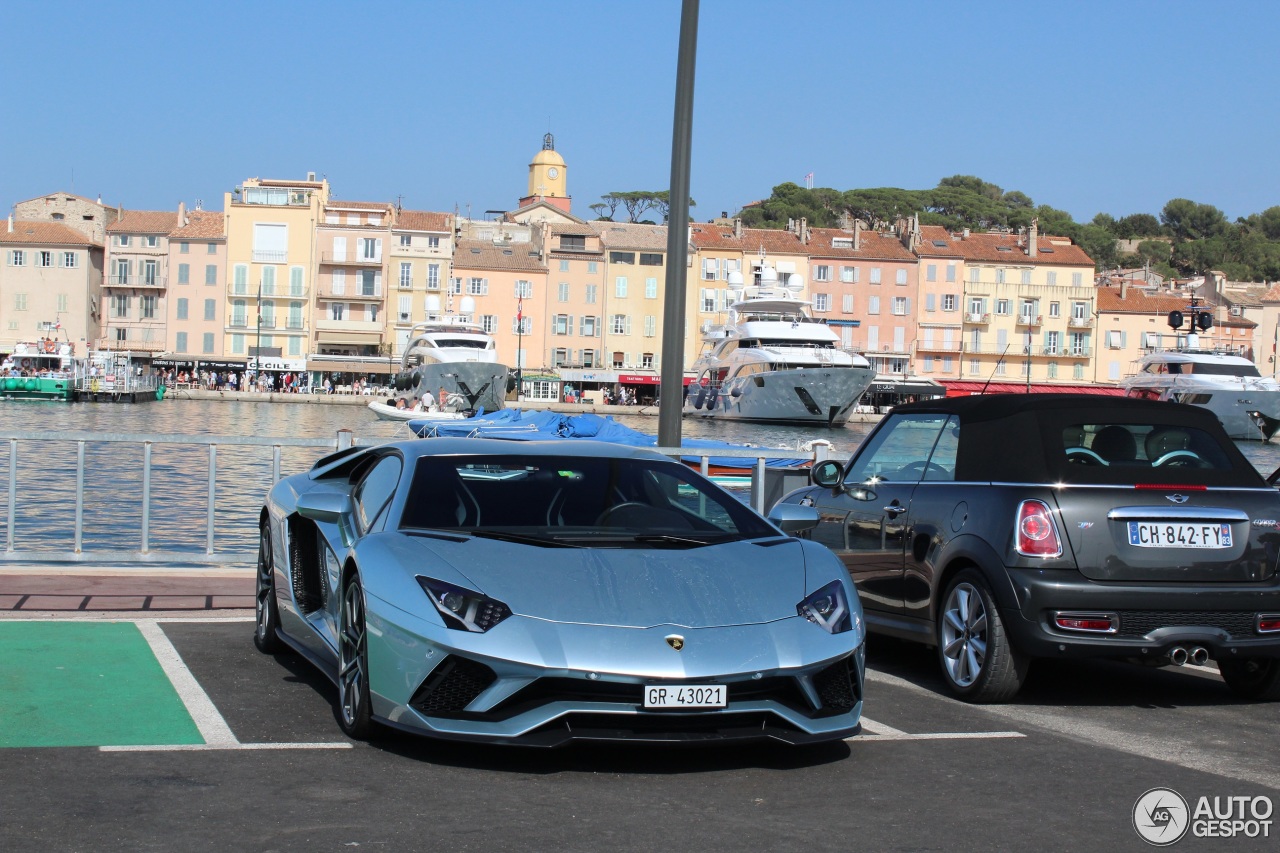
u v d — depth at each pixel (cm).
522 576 505
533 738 470
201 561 1033
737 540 571
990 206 19762
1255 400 6850
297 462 3531
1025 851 411
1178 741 580
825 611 519
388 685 499
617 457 633
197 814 426
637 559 527
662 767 503
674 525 583
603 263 10419
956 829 432
